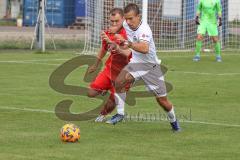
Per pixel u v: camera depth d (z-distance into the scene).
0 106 30.69
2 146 22.00
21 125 26.02
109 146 22.36
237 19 80.81
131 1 64.69
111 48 26.52
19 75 43.75
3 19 117.75
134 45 24.42
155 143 23.02
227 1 72.56
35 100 32.81
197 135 24.59
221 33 71.12
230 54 67.19
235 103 33.00
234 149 22.17
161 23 67.56
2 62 52.62
